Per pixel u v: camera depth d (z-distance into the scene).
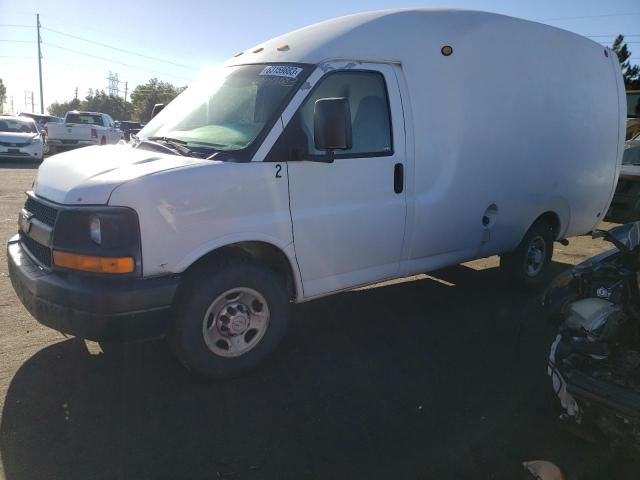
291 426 3.29
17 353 4.07
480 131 5.02
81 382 3.70
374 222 4.33
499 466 2.99
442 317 5.20
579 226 6.57
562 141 5.89
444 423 3.38
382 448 3.11
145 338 3.40
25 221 3.86
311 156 3.88
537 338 4.76
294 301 4.15
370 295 5.80
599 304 2.94
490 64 5.11
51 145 20.72
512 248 5.79
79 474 2.79
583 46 6.19
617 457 3.07
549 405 3.56
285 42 4.43
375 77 4.32
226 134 3.93
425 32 4.71
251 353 3.84
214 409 3.44
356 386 3.81
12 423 3.20
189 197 3.41
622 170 9.07
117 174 3.40
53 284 3.32
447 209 4.86
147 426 3.23
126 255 3.24
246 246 3.83
